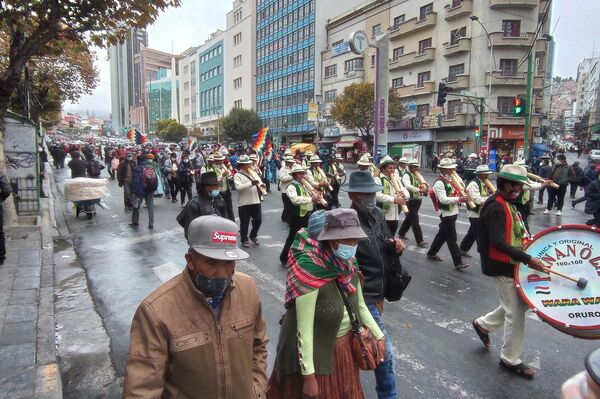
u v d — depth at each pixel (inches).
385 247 133.3
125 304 231.1
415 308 221.9
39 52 359.6
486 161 1188.5
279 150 1338.6
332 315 99.2
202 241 76.0
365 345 103.8
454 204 289.1
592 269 147.5
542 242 150.6
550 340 186.5
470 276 275.6
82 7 315.9
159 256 328.8
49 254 322.3
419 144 1648.6
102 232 416.8
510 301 156.5
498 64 1437.0
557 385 151.1
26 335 178.5
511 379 154.7
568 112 7160.4
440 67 1572.3
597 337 143.8
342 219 96.4
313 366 96.3
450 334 191.6
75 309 223.5
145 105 6053.2
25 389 138.3
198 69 3826.3
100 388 150.9
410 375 157.0
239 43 3070.9
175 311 75.5
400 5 1736.0
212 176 234.7
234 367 79.2
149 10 315.3
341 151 1993.1
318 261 98.0
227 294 80.4
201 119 3796.8
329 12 2274.9
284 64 2576.3
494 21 1418.6
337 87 2095.2
